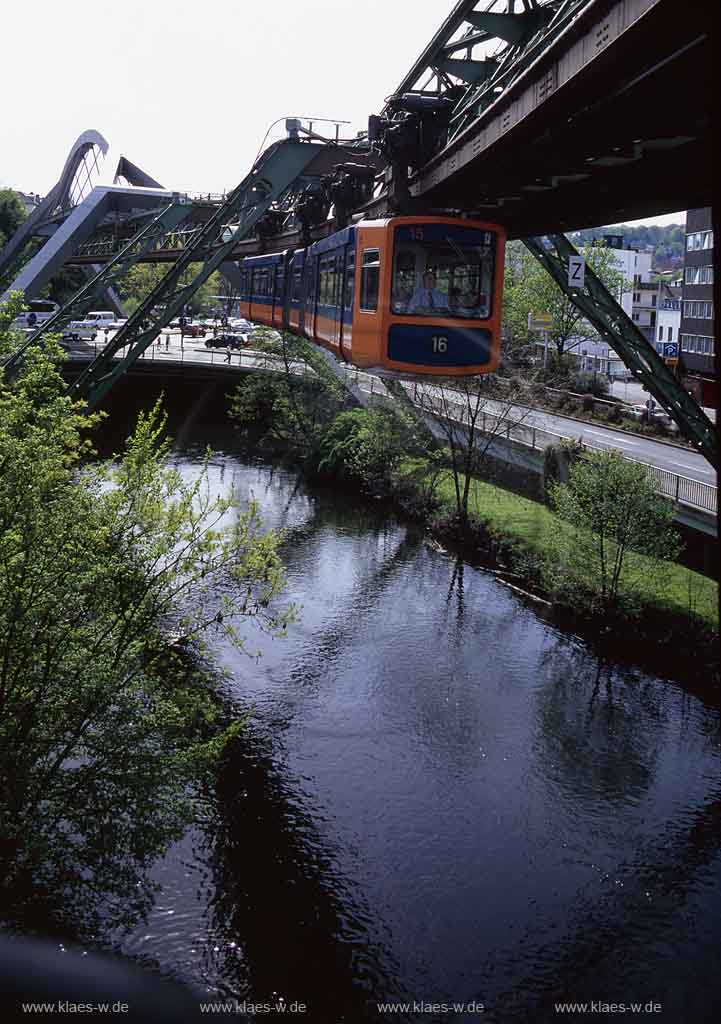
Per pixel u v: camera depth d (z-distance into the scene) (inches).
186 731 1185.4
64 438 866.1
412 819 1061.8
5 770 783.1
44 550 803.4
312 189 1817.2
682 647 1371.8
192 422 3346.5
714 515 1471.5
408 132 1190.3
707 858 1003.9
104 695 813.9
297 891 948.0
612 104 807.1
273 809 1072.2
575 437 2224.4
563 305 3233.3
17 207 5123.0
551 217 1385.3
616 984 851.4
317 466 2536.9
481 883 965.8
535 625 1539.1
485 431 2117.4
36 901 806.5
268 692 1316.4
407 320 949.2
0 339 892.0
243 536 954.1
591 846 1022.4
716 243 525.7
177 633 1159.6
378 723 1251.2
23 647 806.5
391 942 893.2
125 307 5895.7
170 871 968.9
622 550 1456.7
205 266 1887.3
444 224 949.8
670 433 2321.6
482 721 1259.2
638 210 1252.5
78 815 803.4
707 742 1208.2
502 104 905.5
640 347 1723.7
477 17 1011.9
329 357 2751.0
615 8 668.7
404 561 1845.5
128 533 888.3
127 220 3823.8
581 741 1213.1
